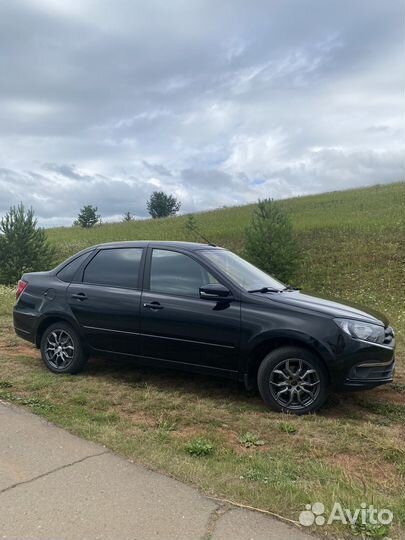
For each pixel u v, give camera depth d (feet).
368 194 150.41
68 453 12.33
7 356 22.13
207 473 11.41
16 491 10.48
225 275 17.29
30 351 23.27
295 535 9.13
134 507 9.93
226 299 16.75
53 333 19.90
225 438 13.94
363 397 17.61
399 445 13.51
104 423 14.65
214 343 16.70
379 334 15.76
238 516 9.68
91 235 129.80
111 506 9.95
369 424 15.05
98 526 9.30
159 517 9.60
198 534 9.10
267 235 63.26
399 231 82.84
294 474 11.73
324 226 93.15
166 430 14.24
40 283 20.70
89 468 11.53
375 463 12.65
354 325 15.60
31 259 68.39
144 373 19.89
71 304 19.45
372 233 83.82
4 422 14.32
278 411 15.97
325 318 15.67
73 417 14.80
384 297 56.75
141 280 18.58
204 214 148.05
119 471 11.41
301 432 14.43
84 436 13.38
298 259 64.18
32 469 11.47
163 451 12.63
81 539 8.92
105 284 19.22
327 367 15.51
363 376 15.49
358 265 69.56
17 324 21.01
